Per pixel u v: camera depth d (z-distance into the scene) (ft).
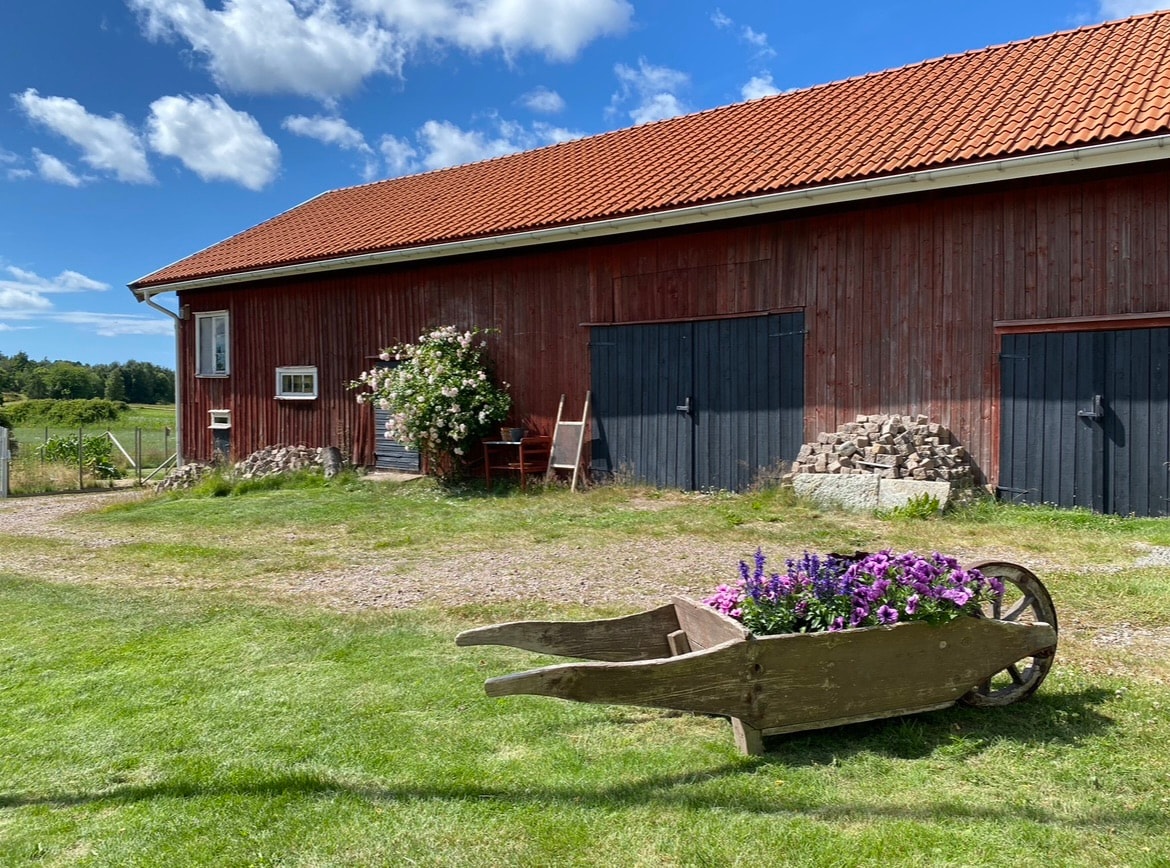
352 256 41.04
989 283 27.27
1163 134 22.72
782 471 31.12
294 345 47.01
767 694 9.73
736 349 32.53
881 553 11.16
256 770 9.89
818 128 34.24
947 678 10.44
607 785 9.20
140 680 13.32
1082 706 10.82
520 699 11.91
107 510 37.37
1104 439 25.26
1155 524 23.30
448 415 37.32
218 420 51.01
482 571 21.02
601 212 33.06
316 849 8.14
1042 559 19.70
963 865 7.39
